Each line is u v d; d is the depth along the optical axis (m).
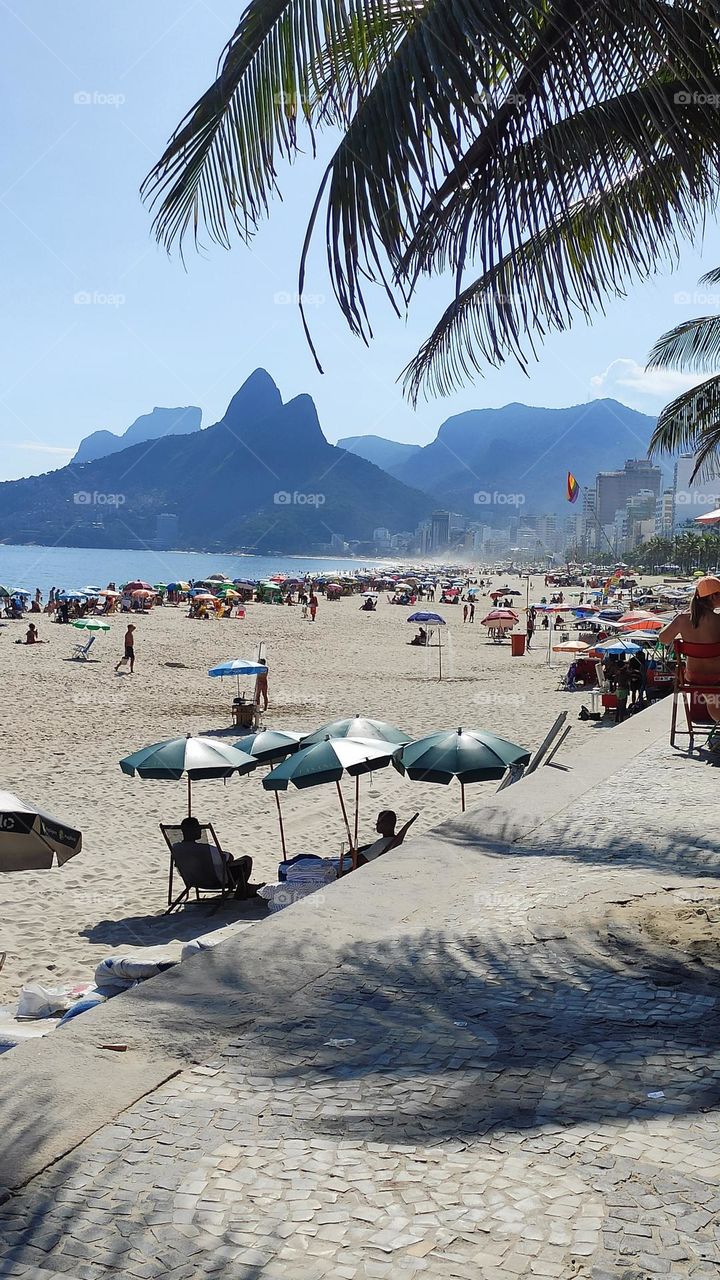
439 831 6.52
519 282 4.48
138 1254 2.29
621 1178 2.57
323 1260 2.27
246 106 3.70
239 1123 2.87
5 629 50.38
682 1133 2.79
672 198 4.27
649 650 27.27
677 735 10.28
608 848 6.07
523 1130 2.82
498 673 34.84
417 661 39.66
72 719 23.23
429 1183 2.56
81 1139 2.77
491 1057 3.29
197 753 10.67
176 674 33.56
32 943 8.98
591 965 4.13
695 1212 2.43
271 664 37.69
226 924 9.56
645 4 3.47
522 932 4.54
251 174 3.77
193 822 10.21
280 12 3.55
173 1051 3.32
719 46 3.78
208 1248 2.31
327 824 13.45
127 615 63.66
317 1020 3.58
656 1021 3.58
